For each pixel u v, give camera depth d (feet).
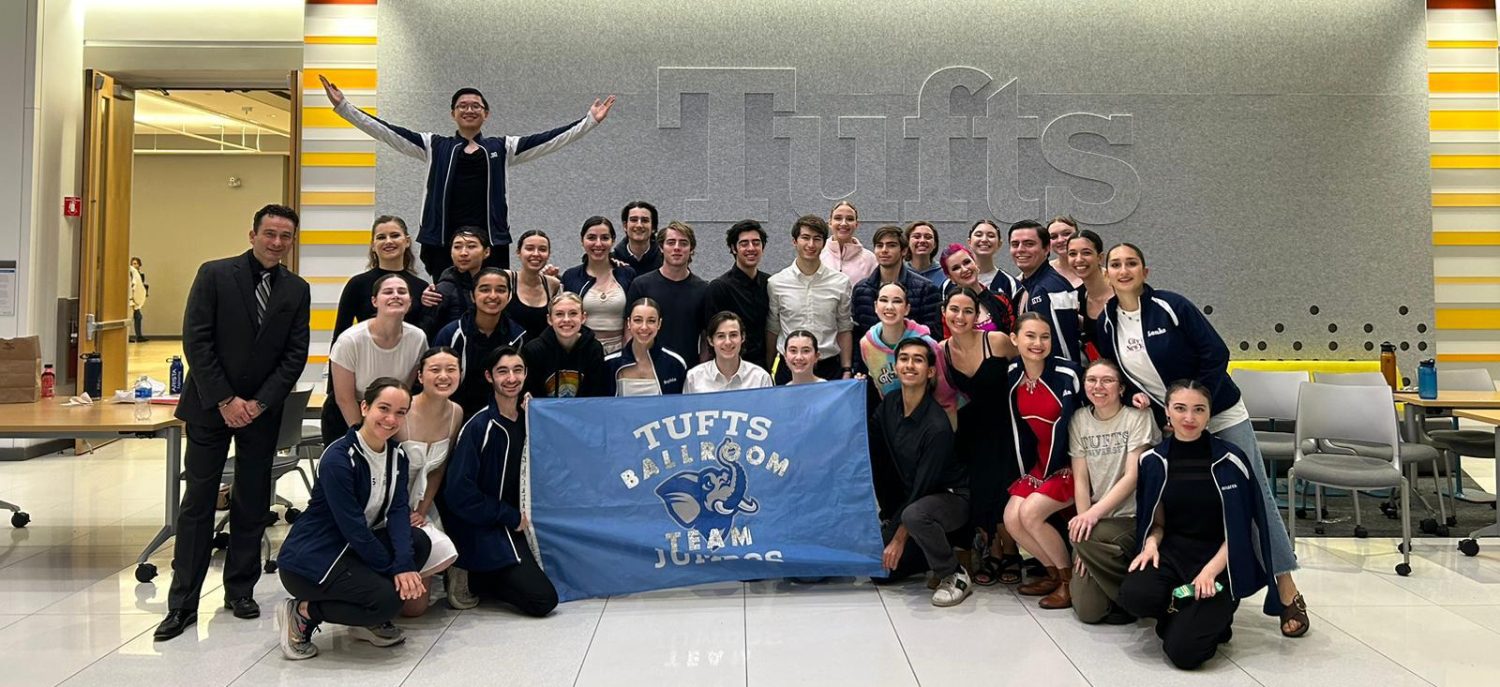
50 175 24.49
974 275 14.94
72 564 14.40
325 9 23.99
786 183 23.84
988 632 11.16
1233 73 23.95
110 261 25.93
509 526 12.06
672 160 23.81
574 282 15.05
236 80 26.12
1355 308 24.00
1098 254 12.35
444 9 23.73
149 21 25.35
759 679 9.71
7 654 10.46
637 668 10.02
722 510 12.51
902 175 23.91
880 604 12.23
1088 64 23.94
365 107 23.89
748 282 14.66
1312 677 9.80
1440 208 24.49
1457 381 19.71
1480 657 10.37
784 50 23.88
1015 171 23.84
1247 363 22.27
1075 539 11.30
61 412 14.99
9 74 23.85
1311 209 24.00
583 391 13.19
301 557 10.13
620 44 23.81
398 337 11.92
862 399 12.76
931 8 23.91
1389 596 12.73
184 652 10.54
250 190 61.21
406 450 11.37
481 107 16.39
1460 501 19.01
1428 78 24.21
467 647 10.68
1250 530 10.34
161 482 21.18
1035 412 12.21
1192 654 9.92
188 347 11.11
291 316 11.60
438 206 16.25
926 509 12.18
